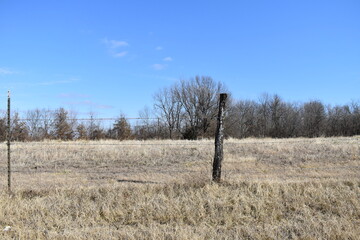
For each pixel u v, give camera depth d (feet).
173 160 54.44
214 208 26.78
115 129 89.20
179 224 24.20
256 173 41.29
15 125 70.54
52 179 37.68
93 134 86.17
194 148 64.44
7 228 23.25
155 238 21.50
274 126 200.13
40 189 31.22
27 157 54.19
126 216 25.95
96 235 22.00
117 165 50.06
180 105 177.78
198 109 176.14
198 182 31.58
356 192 29.53
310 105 196.75
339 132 185.47
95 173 42.60
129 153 57.77
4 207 26.32
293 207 27.04
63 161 52.60
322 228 22.91
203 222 24.35
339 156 56.08
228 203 27.50
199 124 176.65
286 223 24.18
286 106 201.98
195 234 22.00
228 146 67.97
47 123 77.05
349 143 70.18
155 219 25.43
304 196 28.63
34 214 25.80
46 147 62.39
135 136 93.86
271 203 27.50
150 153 58.49
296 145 67.62
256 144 69.72
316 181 32.63
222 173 39.93
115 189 30.66
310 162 51.11
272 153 60.29
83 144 66.44
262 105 207.10
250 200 27.78
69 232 22.44
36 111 108.17
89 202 27.78
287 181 33.06
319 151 61.46
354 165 47.93
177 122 178.19
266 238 21.94
